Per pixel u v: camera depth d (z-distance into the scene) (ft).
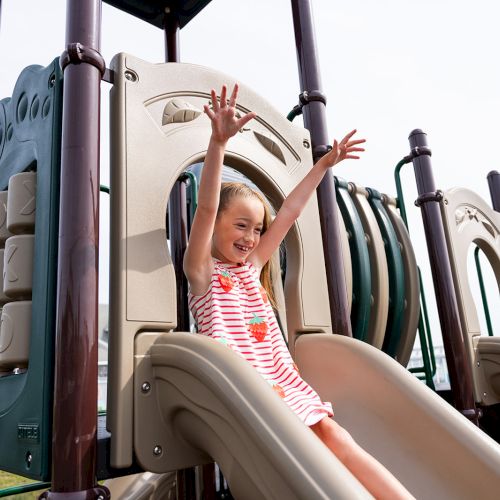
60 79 4.23
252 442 2.84
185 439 3.70
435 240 8.16
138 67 4.33
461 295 8.38
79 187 3.57
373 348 4.56
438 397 3.99
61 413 3.22
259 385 3.04
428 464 3.76
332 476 2.43
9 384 4.18
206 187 3.93
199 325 4.37
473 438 3.61
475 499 3.46
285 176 5.41
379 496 3.31
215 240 4.76
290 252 5.47
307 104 6.38
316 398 4.07
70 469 3.12
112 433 3.46
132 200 3.93
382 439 4.09
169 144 4.31
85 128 3.68
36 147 4.46
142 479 7.73
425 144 8.64
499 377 8.25
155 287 3.86
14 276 4.21
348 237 8.06
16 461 3.80
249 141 5.22
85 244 3.48
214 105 3.88
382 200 9.35
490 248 9.87
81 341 3.32
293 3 6.85
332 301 5.59
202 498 6.04
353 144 5.28
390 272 8.55
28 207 4.41
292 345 5.15
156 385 3.69
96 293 3.47
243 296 4.58
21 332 4.07
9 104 5.52
